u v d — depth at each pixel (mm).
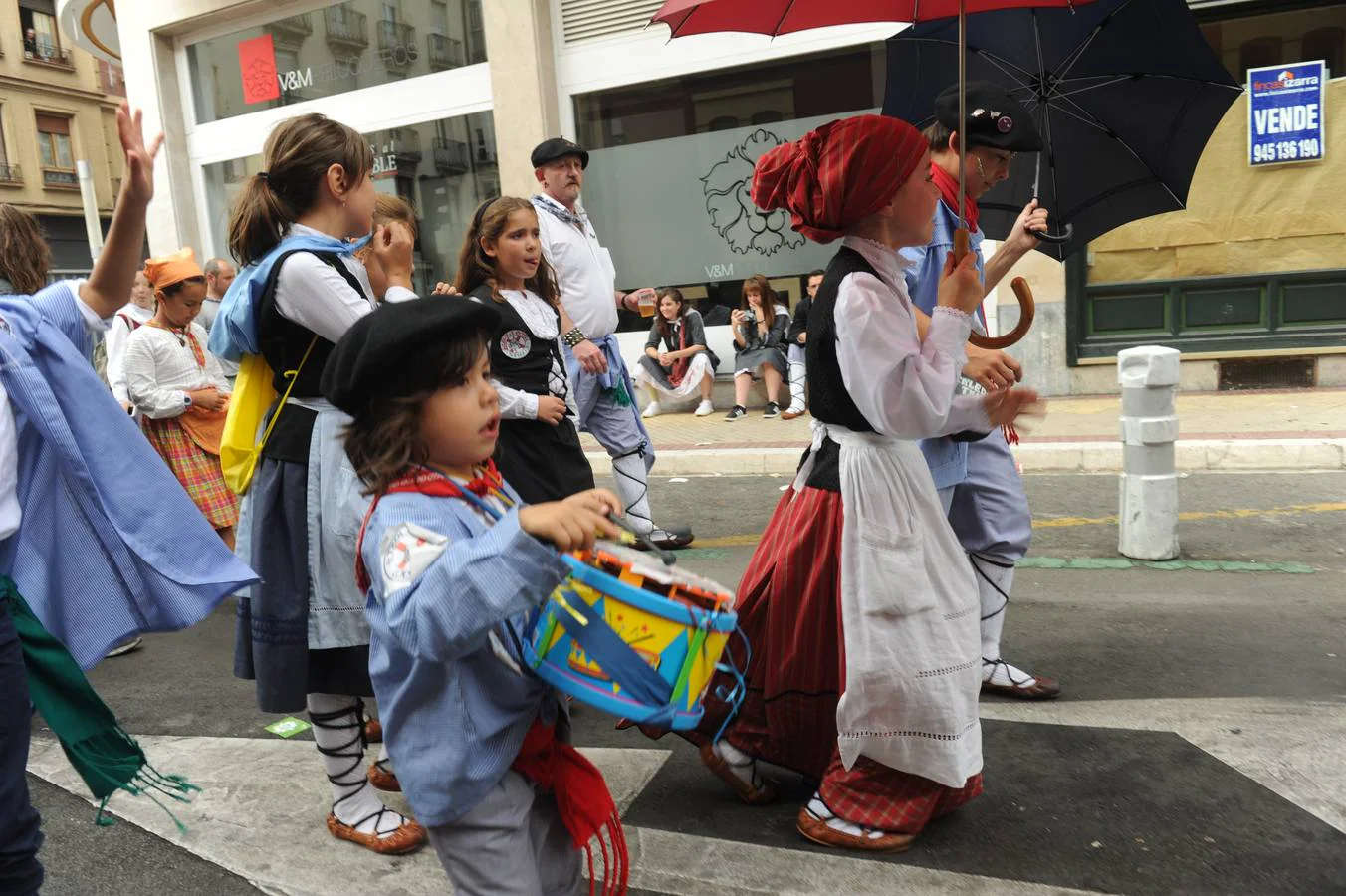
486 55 11195
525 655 1792
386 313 1705
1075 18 3400
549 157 5035
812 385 2557
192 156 13414
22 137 36562
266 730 3803
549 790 2004
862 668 2498
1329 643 4051
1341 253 9055
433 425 1735
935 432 2328
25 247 2557
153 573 2275
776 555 2752
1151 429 5195
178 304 5023
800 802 3000
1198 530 5793
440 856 1892
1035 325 9664
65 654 2158
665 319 10508
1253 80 8992
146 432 4996
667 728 1758
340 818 2918
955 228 3119
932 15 3184
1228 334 9461
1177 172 3557
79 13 14242
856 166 2297
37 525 2186
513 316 3617
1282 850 2631
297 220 2756
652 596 1696
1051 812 2867
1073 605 4652
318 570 2664
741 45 10016
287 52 12445
